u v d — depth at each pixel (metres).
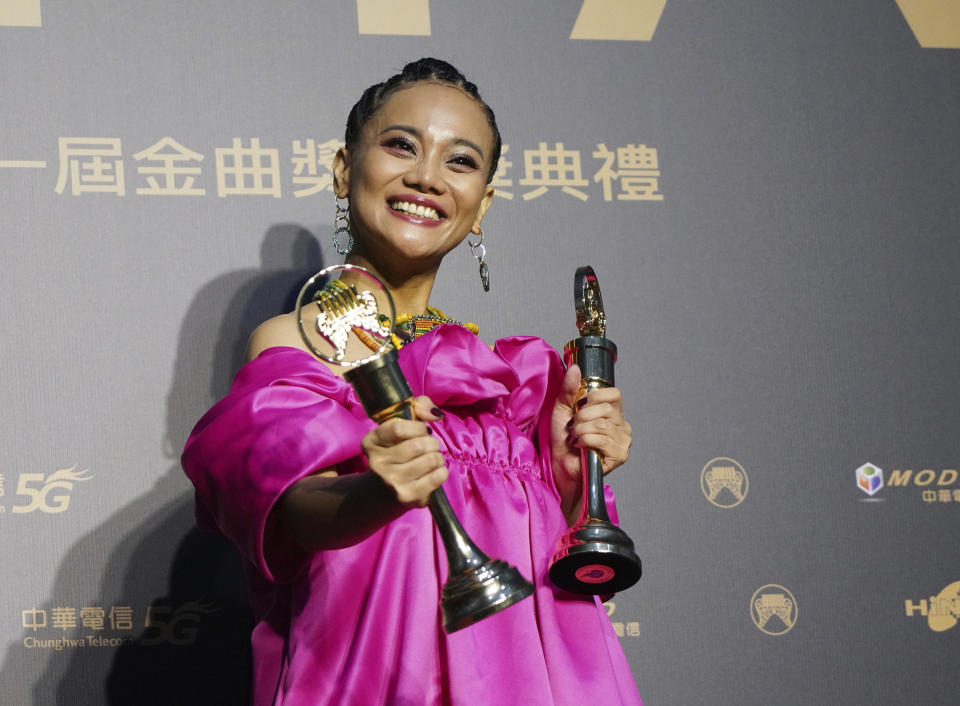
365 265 3.11
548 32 4.01
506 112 3.94
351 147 3.16
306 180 3.79
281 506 2.47
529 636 2.59
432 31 3.93
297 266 3.74
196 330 3.63
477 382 2.80
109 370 3.56
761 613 3.74
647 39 4.07
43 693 3.37
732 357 3.90
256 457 2.47
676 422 3.82
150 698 3.44
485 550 2.65
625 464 3.76
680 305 3.91
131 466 3.53
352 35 3.88
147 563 3.49
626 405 3.80
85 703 3.39
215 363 3.63
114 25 3.74
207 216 3.70
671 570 3.72
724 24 4.12
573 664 2.64
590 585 2.68
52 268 3.58
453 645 2.53
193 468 2.60
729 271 3.96
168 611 3.48
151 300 3.62
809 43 4.16
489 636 2.58
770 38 4.14
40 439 3.48
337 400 2.62
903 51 4.21
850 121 4.13
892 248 4.06
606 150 3.97
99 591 3.45
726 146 4.04
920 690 3.77
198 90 3.76
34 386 3.51
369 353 2.86
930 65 4.21
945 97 4.20
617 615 3.66
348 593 2.57
